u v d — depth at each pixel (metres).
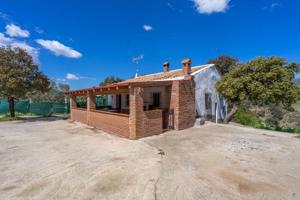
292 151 6.77
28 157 6.40
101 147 7.57
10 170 5.22
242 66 14.10
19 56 16.44
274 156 6.19
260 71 13.23
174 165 5.38
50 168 5.34
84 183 4.34
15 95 16.50
